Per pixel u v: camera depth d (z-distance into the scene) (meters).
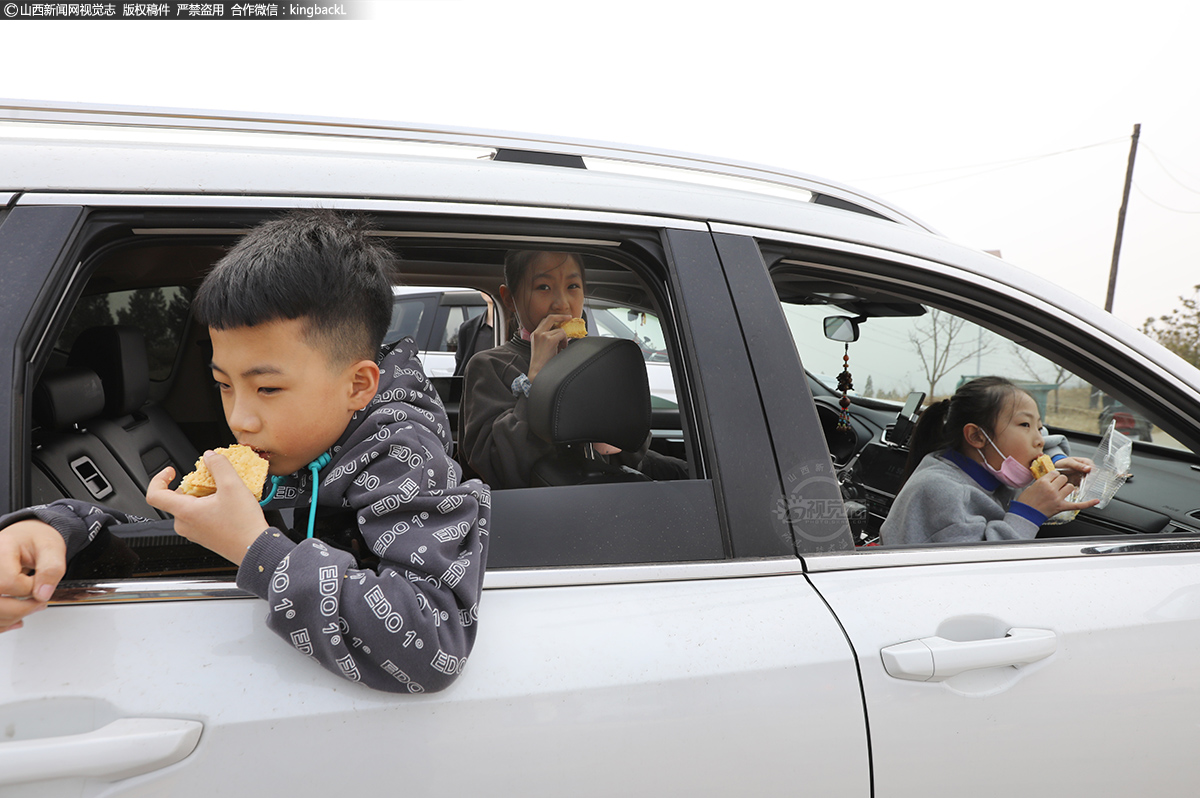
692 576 1.02
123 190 0.95
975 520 1.48
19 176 0.92
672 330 1.14
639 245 1.14
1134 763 1.12
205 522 0.75
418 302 2.75
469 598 0.84
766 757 0.94
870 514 1.70
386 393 0.95
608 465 1.39
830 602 1.04
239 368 0.80
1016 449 1.56
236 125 1.29
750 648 0.96
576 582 0.98
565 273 1.53
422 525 0.85
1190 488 1.80
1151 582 1.20
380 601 0.76
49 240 0.90
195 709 0.78
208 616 0.85
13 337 0.85
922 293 1.31
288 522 0.90
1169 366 1.36
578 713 0.88
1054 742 1.08
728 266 1.15
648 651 0.93
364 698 0.83
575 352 1.29
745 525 1.06
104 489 1.52
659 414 1.91
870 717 0.99
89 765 0.73
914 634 1.04
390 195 1.04
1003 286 1.32
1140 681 1.13
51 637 0.80
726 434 1.07
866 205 1.63
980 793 1.04
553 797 0.86
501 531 0.99
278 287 0.77
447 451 0.98
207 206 0.97
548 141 1.47
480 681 0.87
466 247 1.14
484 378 1.57
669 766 0.90
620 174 1.20
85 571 0.85
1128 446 1.57
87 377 1.53
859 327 1.70
